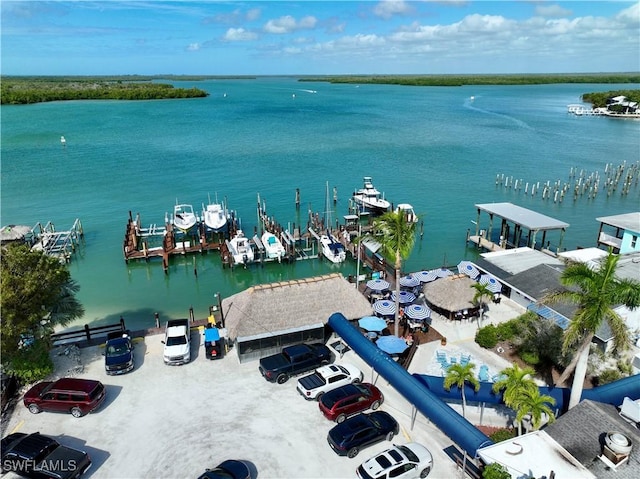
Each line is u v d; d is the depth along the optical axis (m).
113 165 100.44
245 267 55.78
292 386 29.09
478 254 60.06
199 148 119.38
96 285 51.16
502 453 20.66
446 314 39.31
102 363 31.47
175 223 64.12
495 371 31.28
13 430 24.94
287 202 80.38
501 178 92.12
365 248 57.75
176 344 31.59
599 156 115.12
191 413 26.42
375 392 27.20
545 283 40.06
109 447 23.83
